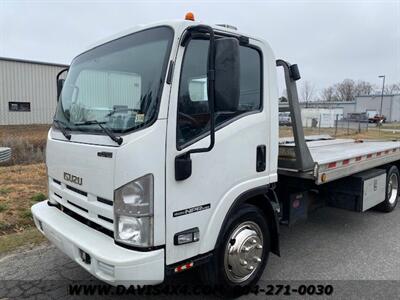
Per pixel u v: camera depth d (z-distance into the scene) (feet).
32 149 42.93
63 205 10.87
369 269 13.32
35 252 14.65
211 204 9.56
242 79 10.27
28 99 90.58
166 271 8.70
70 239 9.15
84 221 10.09
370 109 222.07
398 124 176.86
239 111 10.27
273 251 12.42
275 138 11.50
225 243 10.42
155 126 8.21
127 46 9.73
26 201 21.13
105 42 10.65
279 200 13.98
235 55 7.77
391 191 21.13
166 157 8.39
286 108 12.66
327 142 26.32
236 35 9.85
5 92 86.43
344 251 15.06
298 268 13.39
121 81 9.41
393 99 213.66
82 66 11.28
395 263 13.85
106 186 8.73
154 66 8.68
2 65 85.40
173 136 8.46
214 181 9.55
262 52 10.84
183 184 8.79
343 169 14.98
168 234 8.62
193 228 9.18
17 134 65.98
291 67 12.26
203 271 10.53
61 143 10.64
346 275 12.83
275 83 11.37
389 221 19.27
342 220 19.43
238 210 10.80
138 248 8.36
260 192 11.10
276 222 12.13
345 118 168.86
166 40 8.66
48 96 94.17
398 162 22.04
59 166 10.85
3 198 21.59
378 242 16.14
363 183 16.34
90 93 10.35
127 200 8.26
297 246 15.64
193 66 8.85
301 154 12.57
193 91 8.87
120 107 9.11
